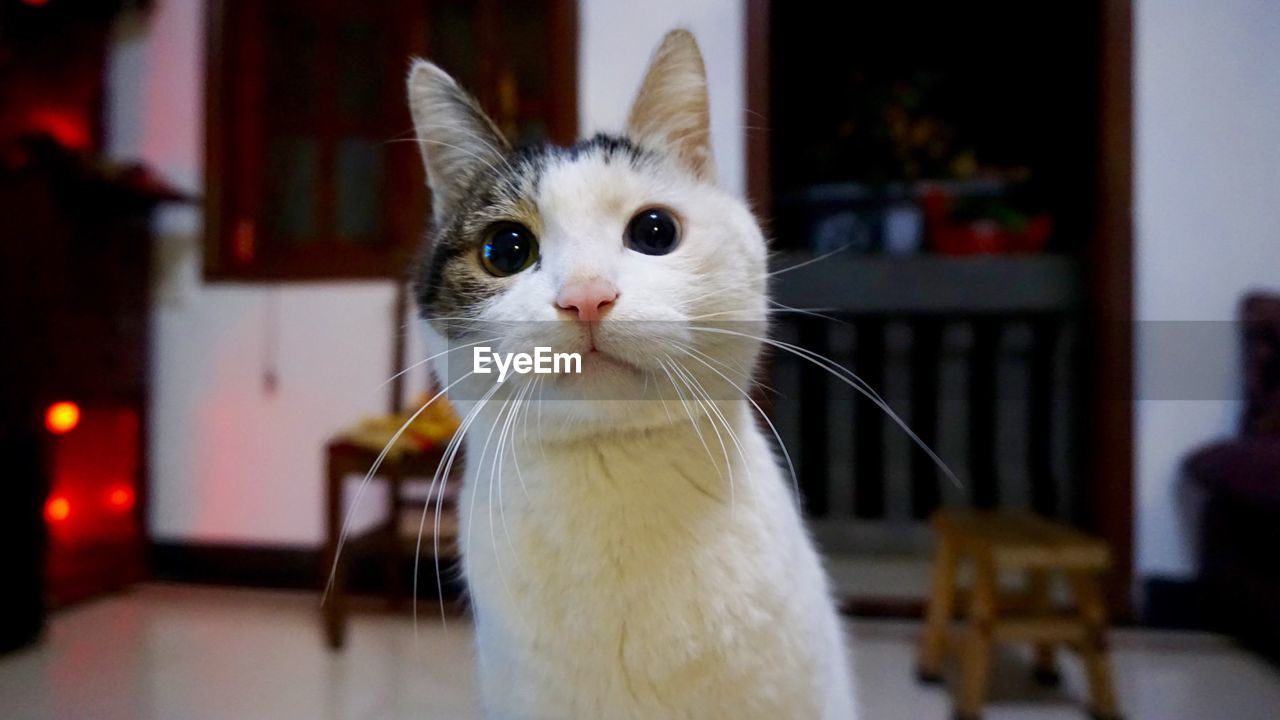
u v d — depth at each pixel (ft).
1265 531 5.02
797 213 8.46
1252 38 5.79
